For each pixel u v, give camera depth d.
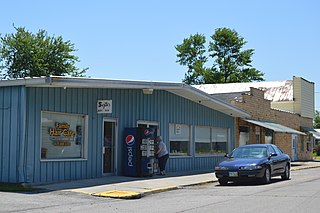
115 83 17.50
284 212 10.99
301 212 10.99
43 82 14.91
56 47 48.00
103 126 18.95
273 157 19.47
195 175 21.67
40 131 16.03
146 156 19.81
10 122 15.56
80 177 17.66
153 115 22.17
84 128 18.08
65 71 48.47
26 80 15.21
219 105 26.06
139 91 21.27
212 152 27.33
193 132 25.39
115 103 19.72
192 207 11.96
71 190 14.89
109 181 17.47
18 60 46.19
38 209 11.37
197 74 71.56
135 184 16.94
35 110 15.87
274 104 43.75
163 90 22.89
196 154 25.67
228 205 12.26
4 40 46.56
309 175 23.97
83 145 18.00
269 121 35.44
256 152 19.31
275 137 37.09
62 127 17.16
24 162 15.36
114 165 19.56
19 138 15.31
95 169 18.41
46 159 16.28
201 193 15.45
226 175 17.97
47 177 16.22
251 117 32.44
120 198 13.98
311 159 45.91
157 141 21.03
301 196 14.09
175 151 23.88
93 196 14.09
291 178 21.70
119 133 19.89
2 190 14.46
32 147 15.68
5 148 15.59
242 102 31.20
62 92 17.00
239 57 70.75
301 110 43.09
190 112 25.14
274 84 46.31
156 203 12.93
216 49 71.25
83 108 17.94
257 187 17.08
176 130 24.03
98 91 18.75
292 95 43.50
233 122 29.77
